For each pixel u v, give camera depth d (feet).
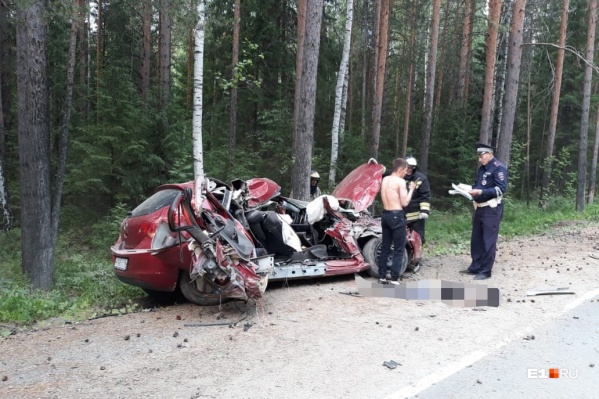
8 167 46.85
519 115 88.58
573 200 70.28
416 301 19.47
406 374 12.59
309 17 29.99
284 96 64.75
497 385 12.01
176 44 74.49
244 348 14.32
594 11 58.08
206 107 67.36
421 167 59.82
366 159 53.72
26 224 23.56
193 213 16.87
